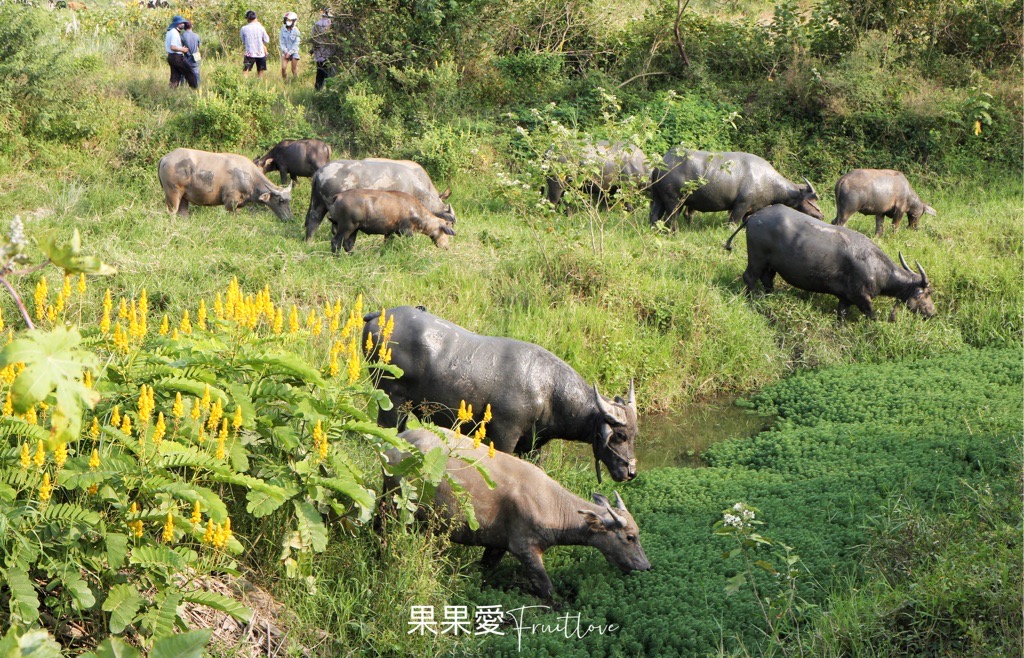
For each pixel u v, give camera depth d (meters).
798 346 12.66
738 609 6.49
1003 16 20.69
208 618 5.62
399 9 19.28
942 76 20.12
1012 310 13.14
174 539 5.27
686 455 10.17
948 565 6.43
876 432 9.95
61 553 4.88
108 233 12.43
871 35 20.41
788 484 8.78
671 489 8.77
